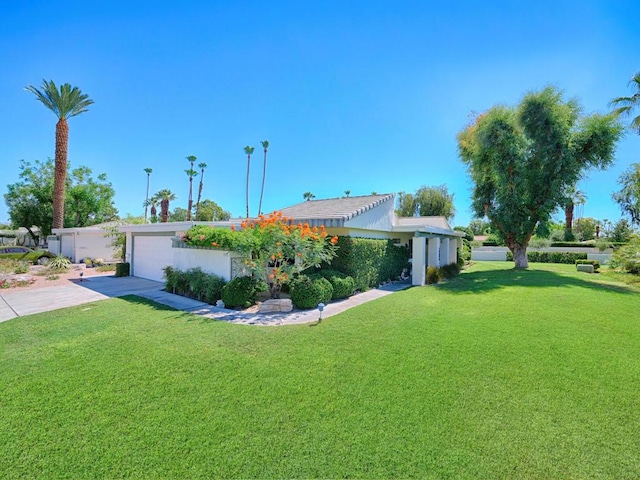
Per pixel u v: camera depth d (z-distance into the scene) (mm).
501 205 18469
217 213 59781
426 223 22156
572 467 2699
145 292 11523
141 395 3906
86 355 5230
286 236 8984
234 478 2576
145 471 2658
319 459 2789
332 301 9953
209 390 4023
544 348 5516
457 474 2615
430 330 6602
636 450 2904
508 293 10836
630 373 4523
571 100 17484
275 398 3820
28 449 2934
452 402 3730
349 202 15078
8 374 4512
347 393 3939
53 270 18219
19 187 30078
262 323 7238
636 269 15703
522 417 3426
